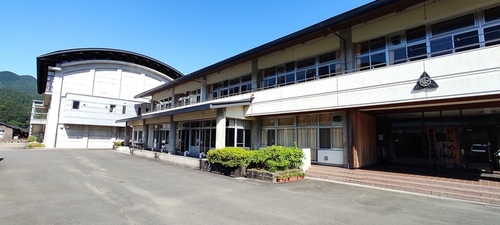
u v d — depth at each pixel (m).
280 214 5.90
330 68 12.92
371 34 11.40
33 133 48.84
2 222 5.12
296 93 13.09
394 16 10.77
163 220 5.38
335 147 12.74
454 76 8.23
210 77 20.50
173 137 19.44
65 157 18.78
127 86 36.75
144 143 24.58
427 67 8.80
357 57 12.03
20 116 73.81
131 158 18.98
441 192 7.89
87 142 32.47
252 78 16.75
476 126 11.34
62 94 31.78
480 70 7.77
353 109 11.60
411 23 10.25
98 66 34.75
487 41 8.56
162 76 40.28
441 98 8.41
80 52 33.84
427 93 8.73
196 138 18.61
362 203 6.95
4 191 7.82
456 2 9.25
